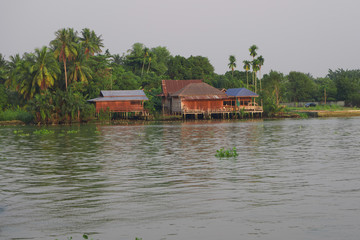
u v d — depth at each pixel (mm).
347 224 13148
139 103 99562
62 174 23359
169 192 18172
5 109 96562
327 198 16547
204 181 20578
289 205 15562
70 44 96438
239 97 105750
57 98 88438
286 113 111250
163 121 96875
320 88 156875
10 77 100812
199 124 81250
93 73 109062
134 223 13703
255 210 14969
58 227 13453
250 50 130625
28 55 95562
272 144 39312
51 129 69750
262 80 147875
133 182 20656
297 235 12266
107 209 15477
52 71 93500
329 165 25250
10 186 20094
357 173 22234
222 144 39938
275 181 20297
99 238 12352
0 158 30906
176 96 103688
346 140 42469
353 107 141875
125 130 64875
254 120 96000
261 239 12016
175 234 12547
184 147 37656
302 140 43250
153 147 38000
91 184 20297
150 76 139500
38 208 15820
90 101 98688
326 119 97250
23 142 44719
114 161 28547
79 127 75375
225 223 13508
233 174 22469
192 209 15242
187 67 145875
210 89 104500
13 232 13023
